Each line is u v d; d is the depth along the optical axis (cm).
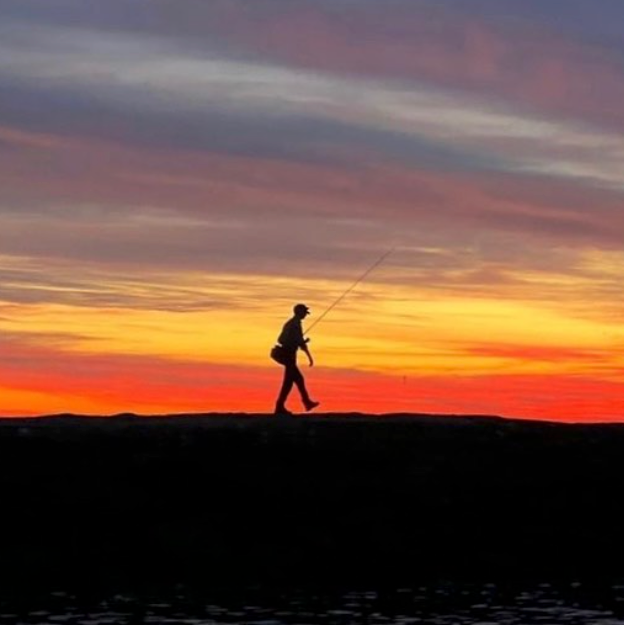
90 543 4688
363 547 4791
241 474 4844
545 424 5262
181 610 4112
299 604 4238
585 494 5038
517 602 4309
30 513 4691
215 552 4716
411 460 4972
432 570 4800
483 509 4925
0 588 4481
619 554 4950
